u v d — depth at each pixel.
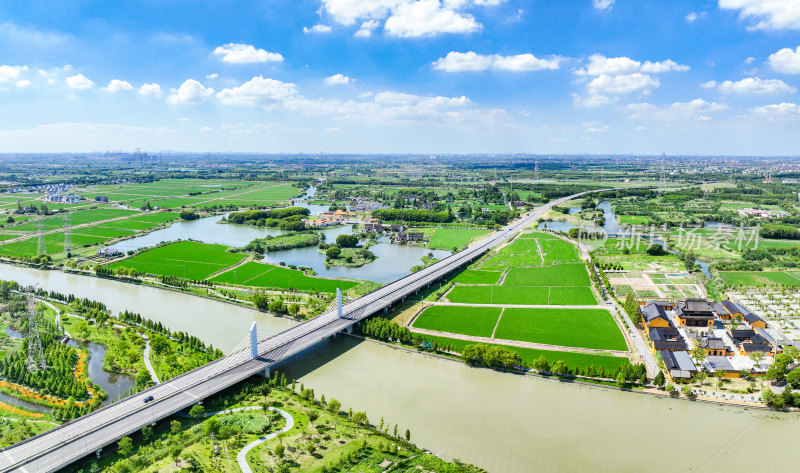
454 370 187.88
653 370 183.75
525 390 172.00
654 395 167.62
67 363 183.62
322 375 184.50
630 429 148.62
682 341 199.88
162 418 148.12
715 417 154.88
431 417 155.12
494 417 155.12
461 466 129.75
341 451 135.50
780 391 167.75
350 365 192.88
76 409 152.75
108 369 183.88
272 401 163.50
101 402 161.62
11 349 199.75
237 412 156.25
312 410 155.25
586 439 143.62
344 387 174.75
